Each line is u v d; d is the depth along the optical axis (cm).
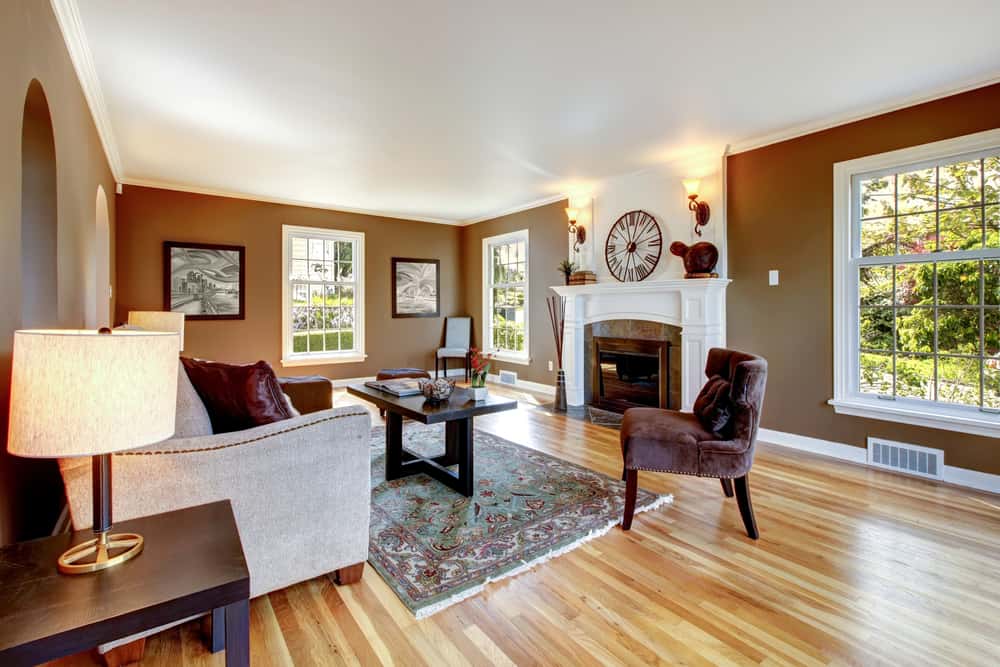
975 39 238
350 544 183
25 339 95
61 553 109
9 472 154
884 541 224
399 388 320
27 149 206
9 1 147
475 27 227
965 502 267
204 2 206
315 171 458
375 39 237
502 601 179
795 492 282
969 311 291
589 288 487
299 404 342
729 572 198
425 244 693
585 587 188
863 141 325
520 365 626
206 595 98
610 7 212
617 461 337
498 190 532
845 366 338
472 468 274
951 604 177
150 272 500
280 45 241
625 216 480
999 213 279
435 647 154
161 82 279
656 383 454
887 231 321
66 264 233
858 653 152
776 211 371
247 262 556
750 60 258
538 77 276
